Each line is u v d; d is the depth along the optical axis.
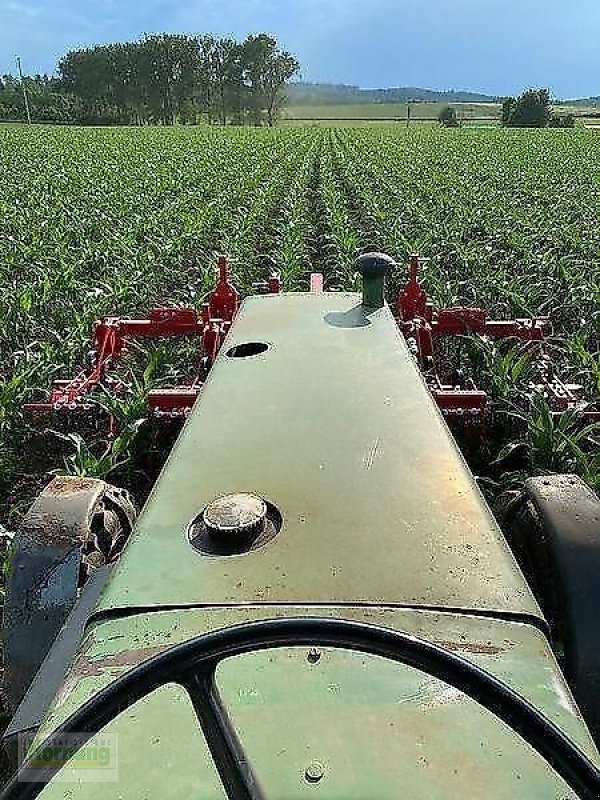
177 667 1.30
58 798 1.38
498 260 11.84
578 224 14.88
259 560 2.03
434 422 2.79
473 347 7.36
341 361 3.38
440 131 55.97
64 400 5.69
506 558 2.07
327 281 11.02
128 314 9.47
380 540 2.11
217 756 1.22
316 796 1.34
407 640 1.34
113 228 14.94
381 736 1.47
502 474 5.40
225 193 19.41
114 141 42.91
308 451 2.57
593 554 2.66
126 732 1.50
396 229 13.49
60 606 2.78
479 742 1.47
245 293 9.72
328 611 1.85
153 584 1.97
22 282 10.78
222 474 2.46
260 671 1.65
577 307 9.38
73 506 3.05
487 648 1.75
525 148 38.06
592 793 1.16
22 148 37.19
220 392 3.11
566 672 2.54
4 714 3.38
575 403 5.69
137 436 5.73
